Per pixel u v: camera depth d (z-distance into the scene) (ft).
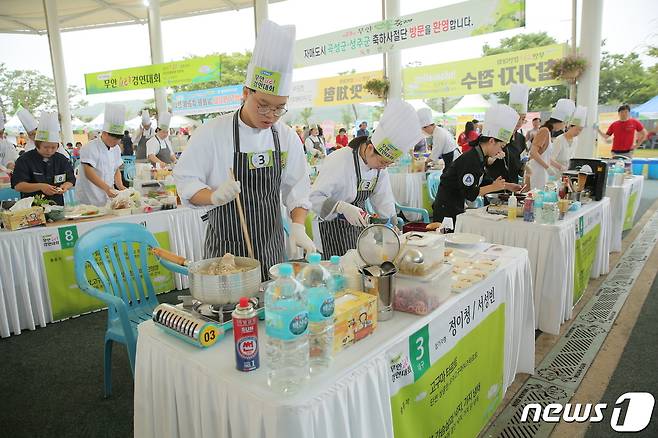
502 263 5.88
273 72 4.31
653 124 32.35
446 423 4.71
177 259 4.26
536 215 8.34
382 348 3.51
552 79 21.12
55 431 6.10
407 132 5.92
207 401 3.26
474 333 5.10
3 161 18.84
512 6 18.40
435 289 4.21
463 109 30.40
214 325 3.57
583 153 21.34
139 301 7.36
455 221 9.70
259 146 5.12
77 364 7.97
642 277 11.62
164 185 12.23
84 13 36.73
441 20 20.29
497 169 11.31
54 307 9.69
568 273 8.62
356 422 3.22
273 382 2.94
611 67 34.78
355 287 4.05
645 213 19.27
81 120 52.54
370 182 6.89
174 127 36.22
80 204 11.83
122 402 6.75
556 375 7.16
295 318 2.85
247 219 5.22
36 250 9.28
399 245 4.22
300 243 5.04
